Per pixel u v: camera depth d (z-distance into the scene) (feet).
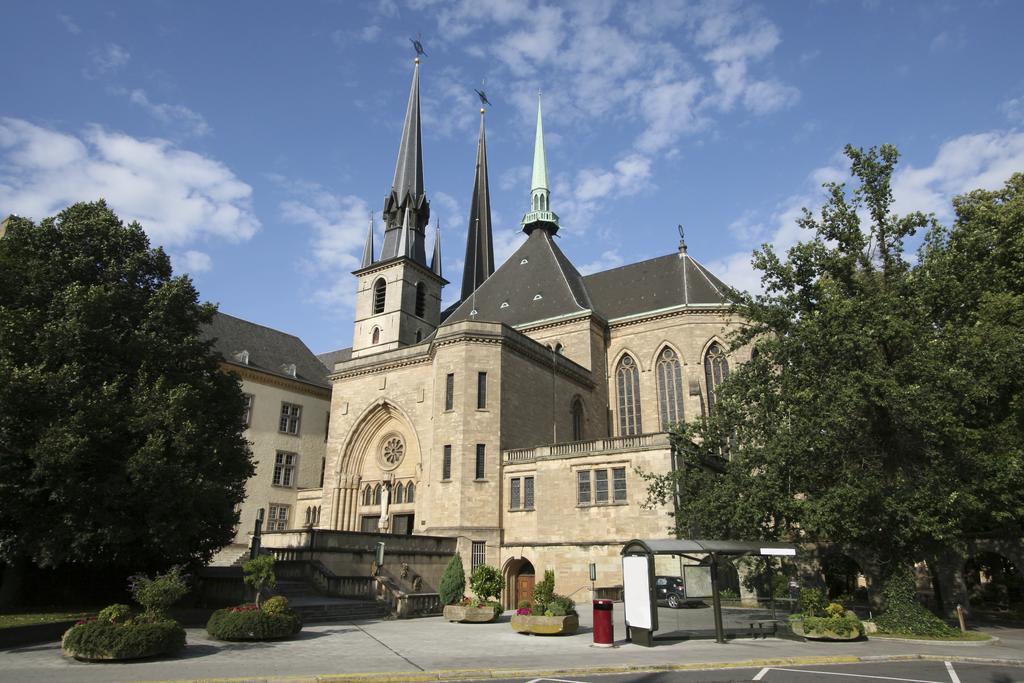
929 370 84.28
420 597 100.73
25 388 78.89
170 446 89.15
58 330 86.07
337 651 61.67
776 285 108.37
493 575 93.35
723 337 179.93
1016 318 98.53
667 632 76.84
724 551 75.25
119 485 82.74
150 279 109.60
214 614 69.31
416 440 161.07
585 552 129.59
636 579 71.26
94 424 83.56
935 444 88.43
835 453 92.79
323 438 206.18
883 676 53.42
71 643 54.44
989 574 152.05
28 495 81.76
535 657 59.62
